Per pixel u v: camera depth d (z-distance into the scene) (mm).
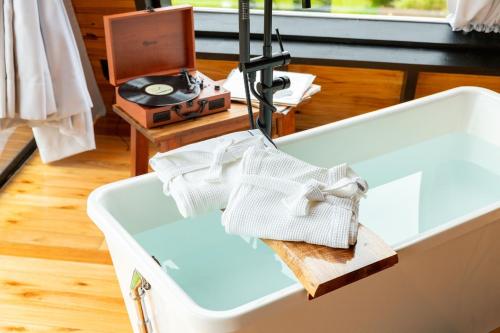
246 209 1441
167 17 2242
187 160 1685
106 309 2066
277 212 1438
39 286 2156
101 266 2246
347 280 1306
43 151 2781
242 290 1694
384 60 2684
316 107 2982
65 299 2104
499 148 2291
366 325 1635
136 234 1790
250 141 1714
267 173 1565
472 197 2096
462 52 2783
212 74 2938
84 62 2863
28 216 2494
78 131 2672
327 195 1481
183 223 1877
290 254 1358
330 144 2039
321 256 1345
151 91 2078
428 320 1817
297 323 1441
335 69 2846
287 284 1725
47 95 2445
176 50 2314
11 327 1995
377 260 1336
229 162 1663
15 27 2295
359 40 2836
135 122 2070
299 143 1955
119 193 1707
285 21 2979
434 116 2275
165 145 2029
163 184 1693
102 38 2826
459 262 1713
